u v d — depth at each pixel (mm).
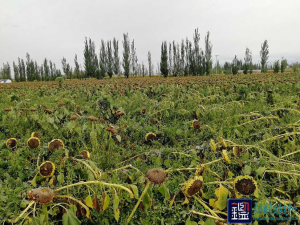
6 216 1824
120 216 2023
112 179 2324
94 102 6121
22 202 1884
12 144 3316
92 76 50250
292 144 3148
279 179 2357
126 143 3762
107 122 4883
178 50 52438
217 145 2969
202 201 2096
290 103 5246
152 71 65438
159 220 2006
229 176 2408
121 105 5949
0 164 2947
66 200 2021
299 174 2311
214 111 5113
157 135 3920
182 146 3721
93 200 1930
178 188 2271
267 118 4469
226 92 8570
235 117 4629
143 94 7988
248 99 6641
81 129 3855
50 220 1959
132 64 52750
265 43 47969
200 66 49750
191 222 1736
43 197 1648
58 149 2885
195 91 8258
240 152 2848
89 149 3395
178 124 4500
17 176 2764
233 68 44375
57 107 5738
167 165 2770
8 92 11656
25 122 4426
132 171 2791
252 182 1912
